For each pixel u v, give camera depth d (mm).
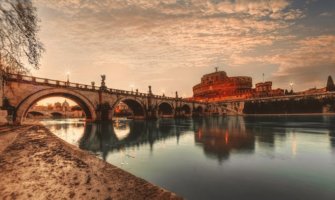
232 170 13648
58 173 4816
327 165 14586
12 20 14867
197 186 10867
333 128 39719
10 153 7336
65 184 4055
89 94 45812
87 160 6207
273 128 41188
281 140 25766
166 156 17750
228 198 9453
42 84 35594
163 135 32219
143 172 13219
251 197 9547
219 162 15602
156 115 71938
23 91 32656
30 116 118312
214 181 11594
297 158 16641
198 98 183500
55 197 3436
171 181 11633
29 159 6363
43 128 20422
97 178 4383
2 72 17438
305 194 9891
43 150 7988
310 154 17969
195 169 13875
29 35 15680
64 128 41406
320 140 25531
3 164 5730
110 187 3807
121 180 4207
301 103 110188
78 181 4223
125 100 61781
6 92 30312
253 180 11758
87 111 49312
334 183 11195
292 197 9562
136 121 65250
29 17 15547
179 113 89188
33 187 3924
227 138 28203
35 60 16344
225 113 125875
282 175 12562
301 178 12055
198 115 105312
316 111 105188
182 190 10367
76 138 28656
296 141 24922
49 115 131750
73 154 7195
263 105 122688
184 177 12297
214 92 173125
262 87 149875
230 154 18266
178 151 19891
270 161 15758
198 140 26875
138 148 21703
